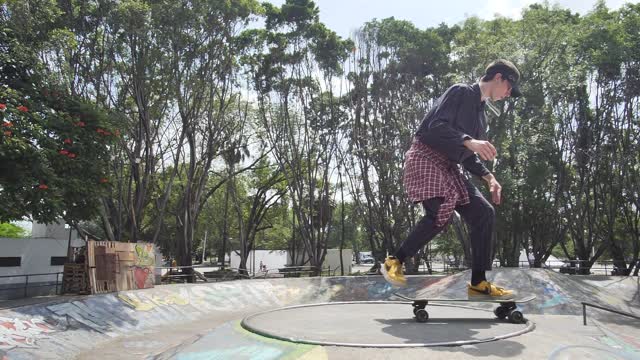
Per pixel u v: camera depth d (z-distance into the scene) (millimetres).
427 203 5105
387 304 6969
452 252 37031
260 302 18875
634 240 31938
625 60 26781
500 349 4102
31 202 12977
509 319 5234
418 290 19734
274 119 30922
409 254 5195
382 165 28828
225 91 26531
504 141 24156
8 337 9859
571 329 5043
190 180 26359
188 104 24844
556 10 26016
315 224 34781
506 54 24000
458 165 5402
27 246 21453
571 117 30625
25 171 13109
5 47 15109
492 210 5258
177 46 21734
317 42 29422
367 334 4562
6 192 12656
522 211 26719
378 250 32469
